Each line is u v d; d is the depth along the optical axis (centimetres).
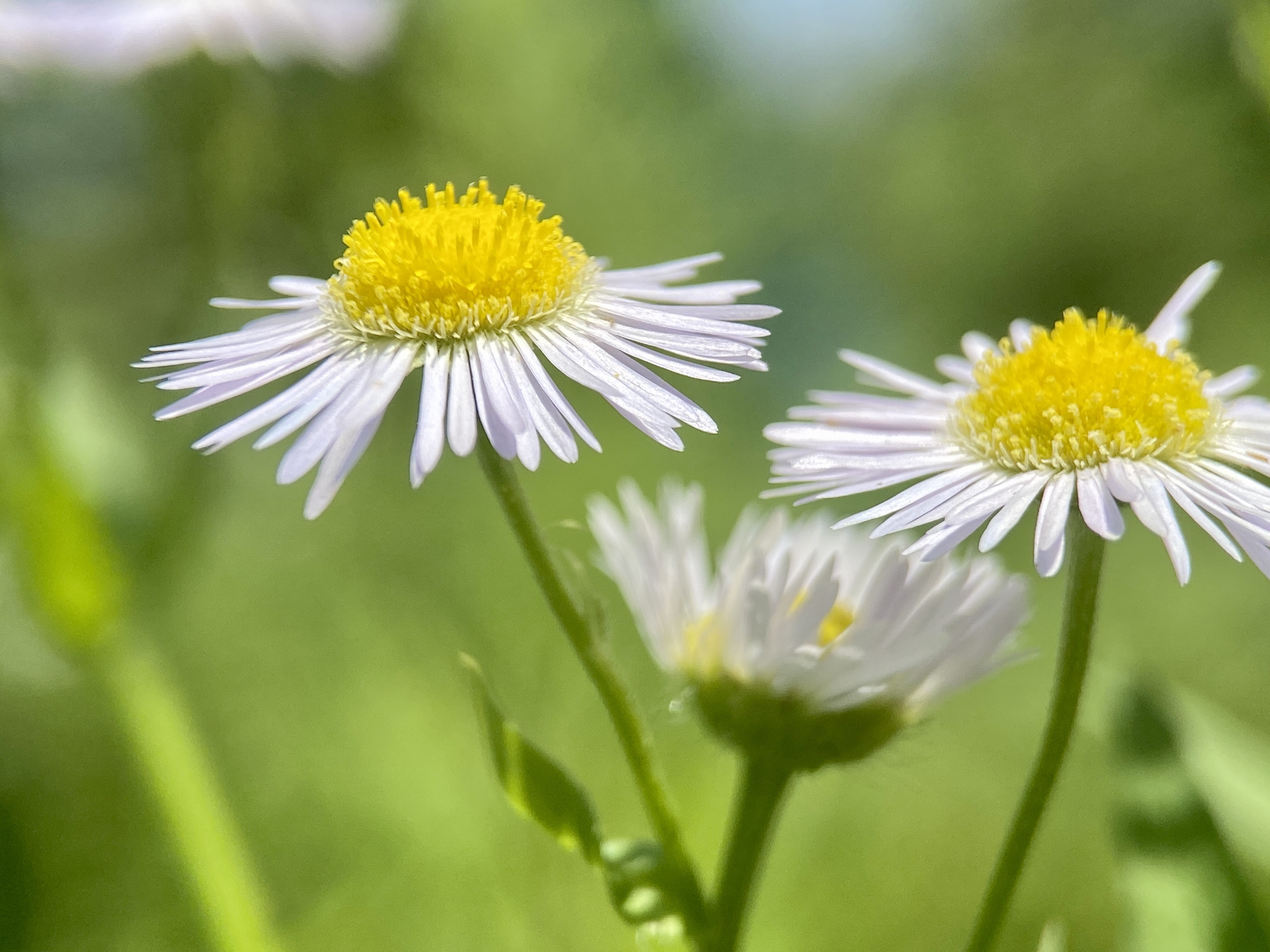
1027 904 15
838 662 8
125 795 14
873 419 9
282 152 16
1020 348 9
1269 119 11
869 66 44
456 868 12
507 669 15
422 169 21
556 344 8
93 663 11
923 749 9
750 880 8
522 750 8
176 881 11
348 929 12
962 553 9
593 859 8
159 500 11
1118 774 9
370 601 16
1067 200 40
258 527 18
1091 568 8
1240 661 22
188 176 14
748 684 8
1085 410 8
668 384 8
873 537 8
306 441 8
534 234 9
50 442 11
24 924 12
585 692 13
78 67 13
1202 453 8
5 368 11
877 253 43
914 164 43
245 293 16
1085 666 8
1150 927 8
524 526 8
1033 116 41
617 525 9
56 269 16
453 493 19
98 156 16
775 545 9
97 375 13
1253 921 8
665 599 9
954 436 8
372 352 8
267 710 15
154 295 16
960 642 8
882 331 41
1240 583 23
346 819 13
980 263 42
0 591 13
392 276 8
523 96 22
